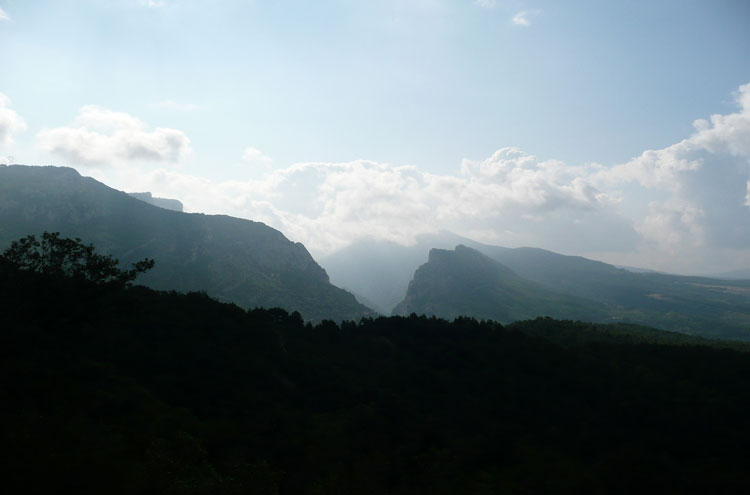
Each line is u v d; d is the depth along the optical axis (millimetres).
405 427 49500
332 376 71062
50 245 53625
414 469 38125
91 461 20875
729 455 47312
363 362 85438
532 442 49219
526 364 84188
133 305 58406
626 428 57531
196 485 24328
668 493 34406
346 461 37844
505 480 38000
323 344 92938
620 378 77938
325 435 44250
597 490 35344
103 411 34062
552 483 36906
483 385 74312
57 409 30297
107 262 54625
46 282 49062
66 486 18625
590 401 68688
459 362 86062
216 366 58094
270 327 85062
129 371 47906
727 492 34719
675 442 51688
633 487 35156
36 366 36500
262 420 45625
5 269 50500
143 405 37844
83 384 37844
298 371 68250
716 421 58438
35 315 46750
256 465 30734
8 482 17625
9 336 40000
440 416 57938
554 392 72375
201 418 42844
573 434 54219
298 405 55719
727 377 74938
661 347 97438
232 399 50125
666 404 64750
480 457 42719
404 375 77625
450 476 38188
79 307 49625
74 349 46188
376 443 43750
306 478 33844
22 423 23219
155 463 24031
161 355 55188
